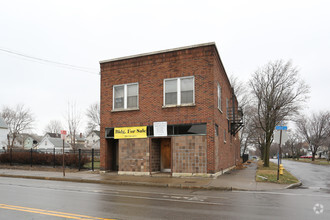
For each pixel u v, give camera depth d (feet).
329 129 179.01
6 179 54.65
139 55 57.62
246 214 23.52
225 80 69.00
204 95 51.47
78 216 22.15
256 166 96.02
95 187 41.81
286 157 337.11
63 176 54.60
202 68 52.13
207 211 24.61
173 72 54.39
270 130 91.61
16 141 279.49
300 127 201.36
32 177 56.54
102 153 60.23
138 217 21.98
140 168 55.31
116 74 60.18
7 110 219.61
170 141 57.21
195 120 51.57
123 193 35.50
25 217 21.80
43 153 81.20
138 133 56.29
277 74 89.76
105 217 21.88
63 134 56.59
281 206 27.35
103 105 61.05
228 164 71.82
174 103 53.93
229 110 77.51
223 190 39.55
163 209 25.26
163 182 44.52
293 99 92.79
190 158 51.29
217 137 54.44
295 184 45.55
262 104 101.91
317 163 153.17
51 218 21.47
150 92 56.13
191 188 41.11
